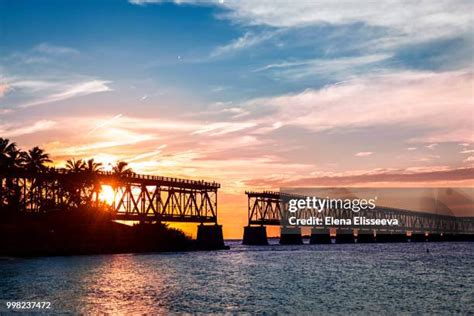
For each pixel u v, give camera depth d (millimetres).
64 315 45688
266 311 49750
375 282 74062
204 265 95500
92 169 120562
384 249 196125
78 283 64812
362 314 49312
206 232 152125
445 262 117312
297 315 48219
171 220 137375
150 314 46938
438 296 60688
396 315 49188
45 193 114188
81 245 111000
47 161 113562
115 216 122375
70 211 115562
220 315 47469
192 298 56312
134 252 121062
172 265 93125
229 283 70062
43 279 67375
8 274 72188
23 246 100938
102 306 50094
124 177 124438
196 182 146625
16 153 109812
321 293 61875
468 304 55188
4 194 107625
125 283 66750
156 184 133375
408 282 74438
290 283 71312
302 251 163750
